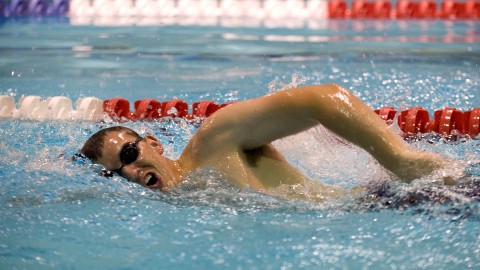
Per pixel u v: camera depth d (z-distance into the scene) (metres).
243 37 30.86
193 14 42.31
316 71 21.25
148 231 8.10
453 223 8.03
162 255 7.45
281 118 8.38
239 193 8.57
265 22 38.72
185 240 7.83
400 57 24.00
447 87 18.48
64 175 9.90
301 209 8.54
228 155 8.69
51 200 9.19
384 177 8.81
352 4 41.88
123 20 39.19
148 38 30.31
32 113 15.84
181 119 15.76
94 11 42.09
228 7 42.66
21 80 20.31
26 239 7.96
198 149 8.91
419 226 7.99
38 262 7.33
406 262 7.14
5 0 43.03
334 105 8.16
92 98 16.22
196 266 7.15
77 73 21.52
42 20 38.56
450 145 13.09
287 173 8.95
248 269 7.05
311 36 31.23
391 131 8.41
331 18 41.44
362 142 8.20
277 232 7.95
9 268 7.19
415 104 16.77
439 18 40.19
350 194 8.90
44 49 26.73
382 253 7.36
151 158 9.01
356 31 33.47
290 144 9.66
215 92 18.45
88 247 7.71
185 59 24.31
